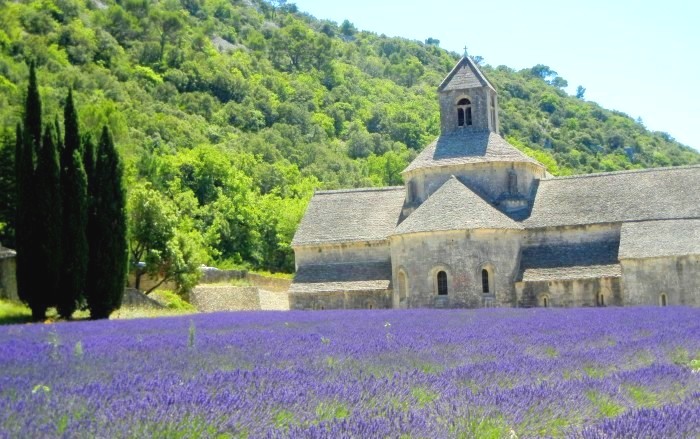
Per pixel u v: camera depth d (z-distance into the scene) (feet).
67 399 44.24
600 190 199.62
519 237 191.11
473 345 80.79
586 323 111.04
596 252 187.01
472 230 179.83
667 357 71.87
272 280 258.98
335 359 67.67
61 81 442.50
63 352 74.23
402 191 219.61
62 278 156.25
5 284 175.83
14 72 418.92
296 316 142.92
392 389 49.37
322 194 223.51
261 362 65.77
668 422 38.11
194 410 40.40
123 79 515.09
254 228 331.57
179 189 332.39
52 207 155.22
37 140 159.94
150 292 207.92
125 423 37.99
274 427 38.19
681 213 186.09
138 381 51.80
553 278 182.29
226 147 436.76
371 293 195.42
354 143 534.78
